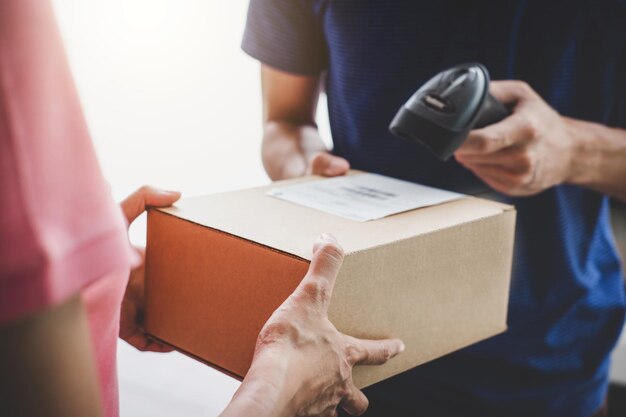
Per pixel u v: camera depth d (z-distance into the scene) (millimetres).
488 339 1041
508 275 871
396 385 1056
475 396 1046
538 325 1057
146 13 3385
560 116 983
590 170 982
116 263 452
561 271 1060
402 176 1095
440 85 868
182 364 2324
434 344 792
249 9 1273
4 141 385
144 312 817
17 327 394
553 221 1041
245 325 711
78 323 428
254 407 566
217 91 3484
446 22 1029
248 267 699
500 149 895
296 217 778
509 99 930
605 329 1124
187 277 761
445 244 767
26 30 401
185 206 799
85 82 3342
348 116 1144
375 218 785
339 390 664
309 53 1253
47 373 410
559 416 1086
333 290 665
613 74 1051
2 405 399
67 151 423
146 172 3076
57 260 403
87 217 433
